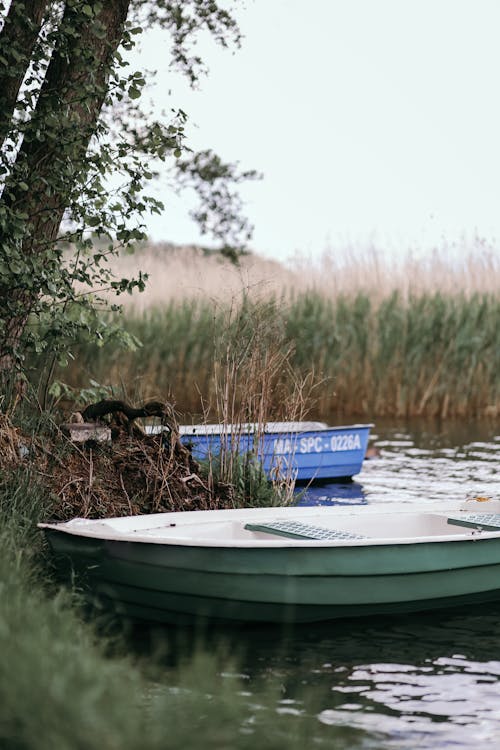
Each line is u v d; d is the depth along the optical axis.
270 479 10.74
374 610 7.95
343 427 14.51
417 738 5.68
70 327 10.51
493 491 13.67
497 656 7.10
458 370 21.91
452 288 23.56
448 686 6.50
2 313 10.33
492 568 8.30
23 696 4.79
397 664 6.91
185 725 5.04
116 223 10.41
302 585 7.62
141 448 10.09
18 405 10.52
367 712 6.05
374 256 23.94
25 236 10.00
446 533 9.16
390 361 21.83
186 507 9.74
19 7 10.00
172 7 14.14
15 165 10.04
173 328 21.08
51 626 5.98
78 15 10.27
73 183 10.27
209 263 22.98
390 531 9.24
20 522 8.31
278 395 11.27
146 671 6.38
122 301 21.88
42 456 9.47
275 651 7.13
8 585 6.39
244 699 6.08
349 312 22.33
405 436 19.05
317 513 9.09
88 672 5.09
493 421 21.44
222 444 10.48
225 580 7.45
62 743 4.50
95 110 11.05
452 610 8.23
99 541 7.32
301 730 5.42
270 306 11.33
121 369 20.55
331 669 6.77
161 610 7.59
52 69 10.84
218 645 7.19
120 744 4.64
